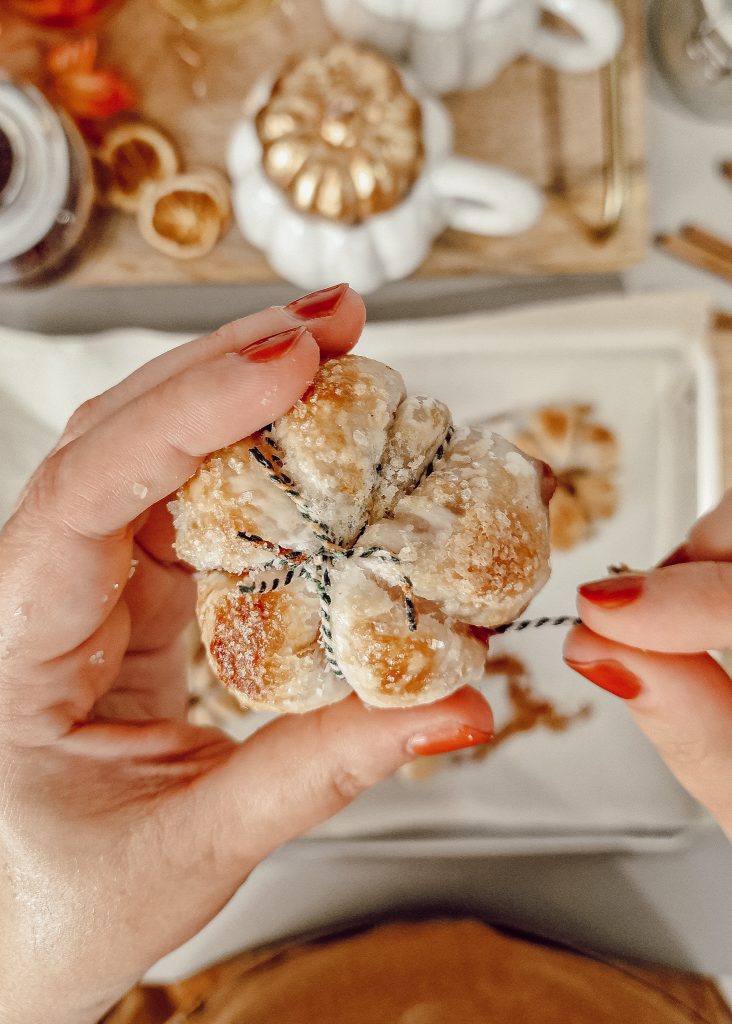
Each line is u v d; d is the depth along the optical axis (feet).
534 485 1.17
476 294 1.62
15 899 1.22
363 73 1.47
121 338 1.59
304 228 1.50
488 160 1.60
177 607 1.42
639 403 1.59
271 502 1.13
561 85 1.59
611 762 1.57
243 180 1.52
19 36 1.58
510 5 1.44
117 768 1.24
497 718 1.58
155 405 1.15
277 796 1.22
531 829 1.56
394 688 1.12
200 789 1.23
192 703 1.54
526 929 1.54
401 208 1.49
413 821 1.56
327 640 1.12
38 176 1.50
